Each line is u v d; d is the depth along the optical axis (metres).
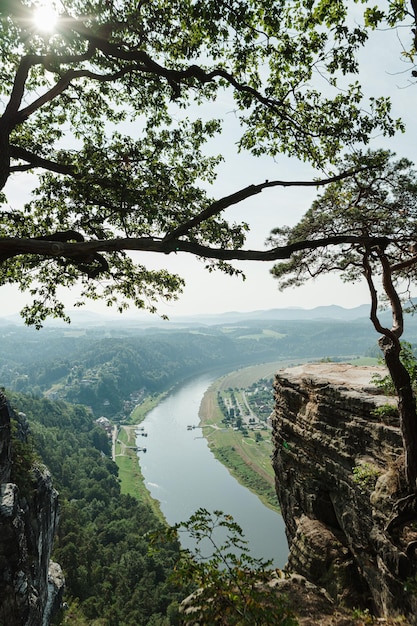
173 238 8.65
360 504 16.55
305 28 9.94
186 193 13.76
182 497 125.94
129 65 10.80
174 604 78.44
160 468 155.12
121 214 13.30
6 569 30.59
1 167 9.06
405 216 11.40
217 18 9.56
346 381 20.22
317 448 20.27
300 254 13.27
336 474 18.64
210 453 171.00
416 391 13.94
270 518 106.50
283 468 24.22
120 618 77.44
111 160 13.17
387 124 10.52
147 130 14.24
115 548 102.25
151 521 108.94
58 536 101.06
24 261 14.36
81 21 9.24
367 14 8.48
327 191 12.38
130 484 141.25
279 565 82.06
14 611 29.38
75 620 71.69
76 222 14.11
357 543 16.66
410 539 12.02
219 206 8.73
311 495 20.62
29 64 9.25
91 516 120.62
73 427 199.12
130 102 14.16
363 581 16.70
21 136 13.90
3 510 32.59
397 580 12.54
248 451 168.38
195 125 13.88
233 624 6.14
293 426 22.47
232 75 11.44
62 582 64.69
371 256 12.27
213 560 6.60
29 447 57.31
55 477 138.25
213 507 116.19
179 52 11.80
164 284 16.22
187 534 100.19
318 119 11.20
